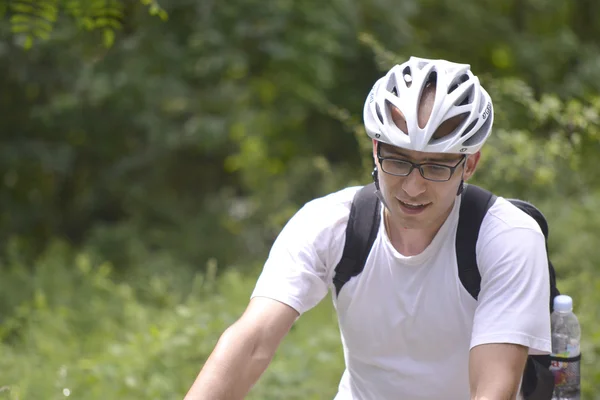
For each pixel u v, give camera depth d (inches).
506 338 140.3
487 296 144.9
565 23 673.6
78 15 292.4
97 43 489.4
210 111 577.6
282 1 509.0
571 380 167.3
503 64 626.5
